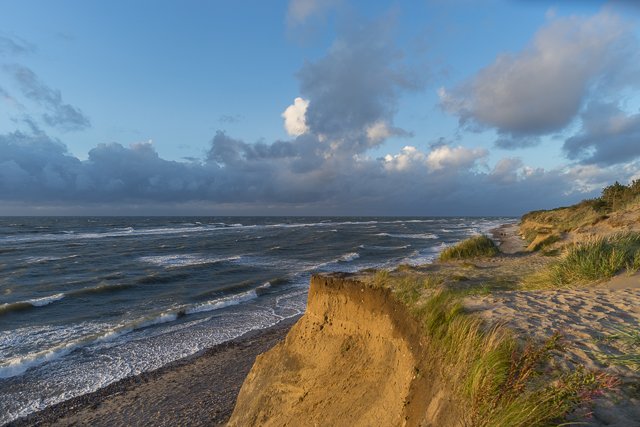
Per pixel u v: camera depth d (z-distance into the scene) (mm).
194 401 9391
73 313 16875
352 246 43969
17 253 37250
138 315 16594
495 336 4066
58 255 35906
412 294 5688
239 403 6918
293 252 39062
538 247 23750
